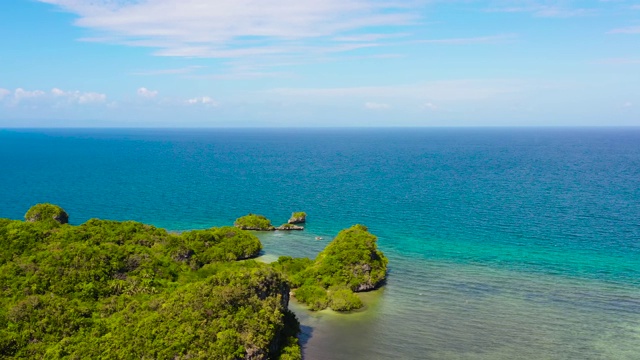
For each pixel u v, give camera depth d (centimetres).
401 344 4825
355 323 5294
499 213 10744
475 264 7238
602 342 4825
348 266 6338
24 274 4884
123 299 4744
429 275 6781
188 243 7125
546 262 7275
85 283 4900
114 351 3744
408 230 9350
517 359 4525
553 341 4856
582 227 9312
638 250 7775
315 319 5403
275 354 4375
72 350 3784
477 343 4831
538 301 5831
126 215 10744
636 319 5319
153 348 3738
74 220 10206
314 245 8438
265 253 7931
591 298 5891
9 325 3975
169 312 4141
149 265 5538
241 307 4247
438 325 5234
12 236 5631
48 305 4259
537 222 9812
